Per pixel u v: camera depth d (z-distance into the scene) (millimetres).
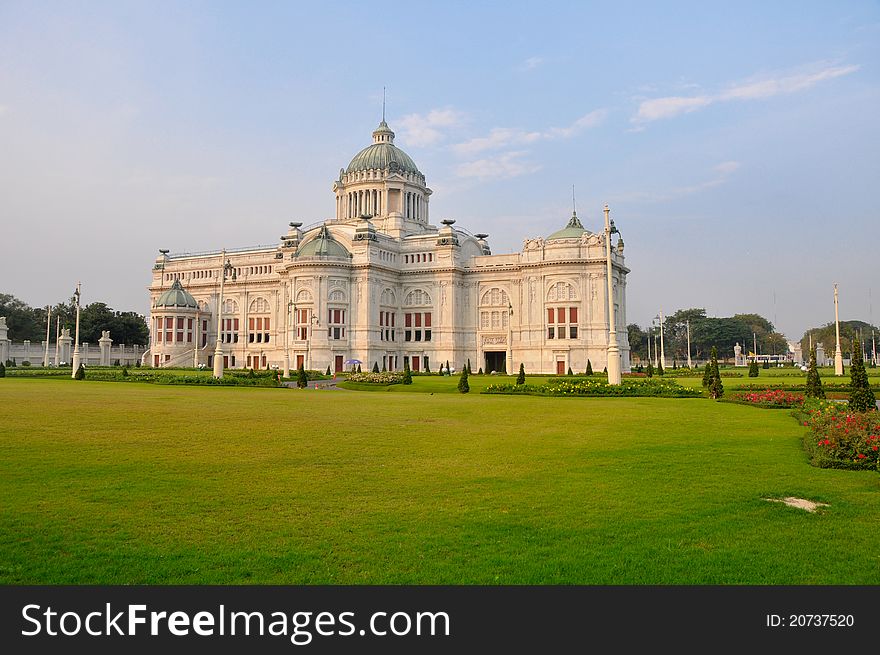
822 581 10242
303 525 12539
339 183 128625
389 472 17312
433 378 80125
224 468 17547
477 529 12398
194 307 130625
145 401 36875
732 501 14555
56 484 15430
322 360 107500
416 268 116938
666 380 53188
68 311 157500
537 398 44062
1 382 57156
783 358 198375
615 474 17266
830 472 17688
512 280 112500
